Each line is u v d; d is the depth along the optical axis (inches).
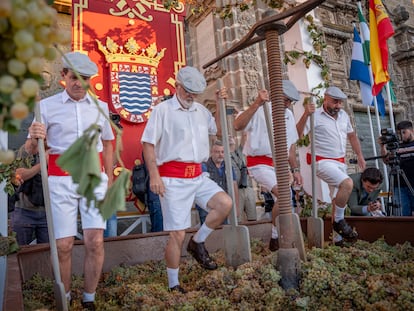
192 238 135.0
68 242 113.6
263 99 151.0
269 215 267.0
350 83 478.6
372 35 264.4
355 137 196.5
